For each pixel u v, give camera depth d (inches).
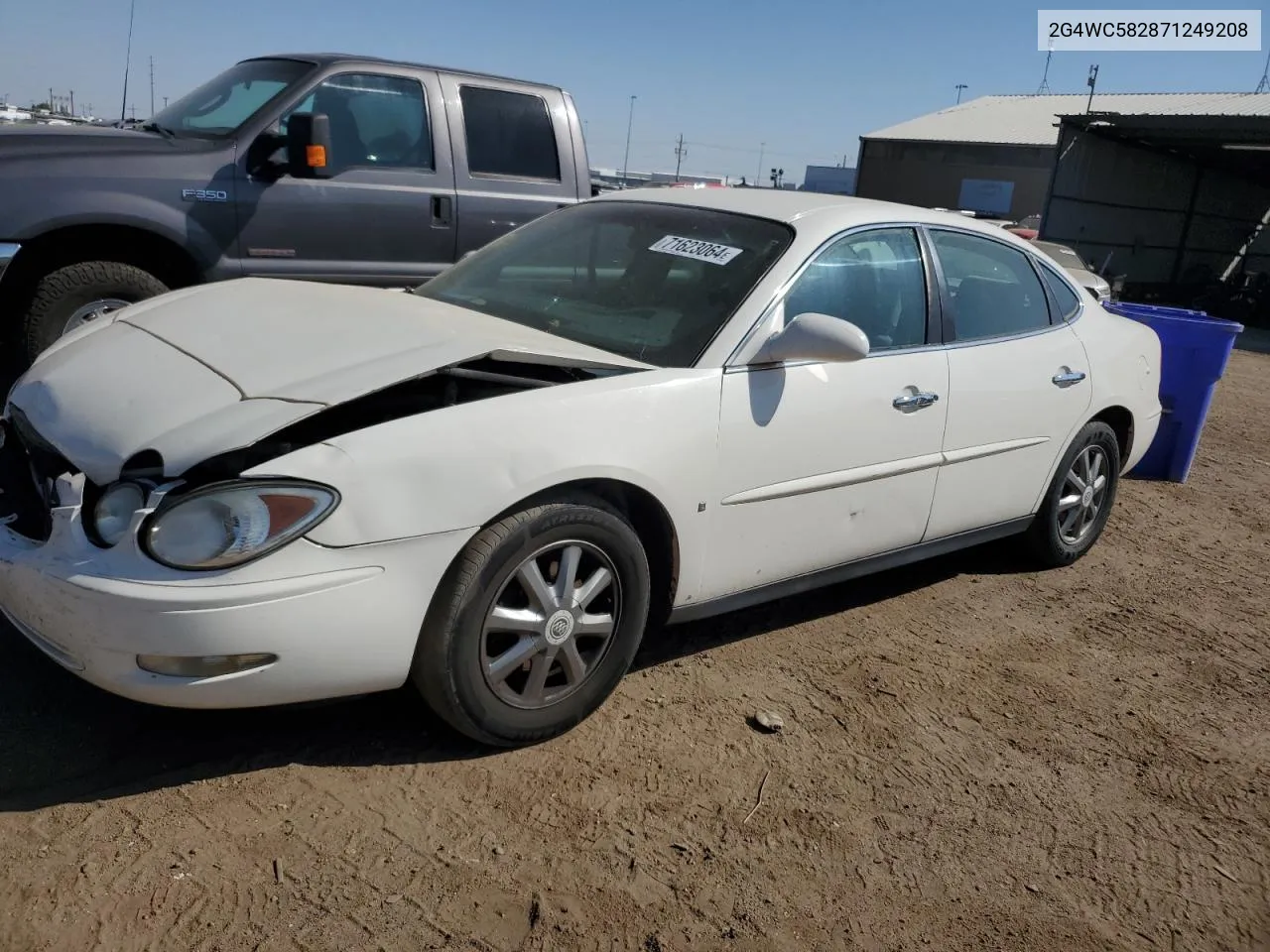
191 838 95.9
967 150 1376.7
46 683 117.9
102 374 114.4
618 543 115.4
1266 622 181.0
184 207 216.4
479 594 104.7
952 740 130.0
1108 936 99.3
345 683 100.8
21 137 204.4
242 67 256.4
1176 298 1067.3
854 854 106.1
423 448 100.7
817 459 134.8
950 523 161.8
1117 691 148.8
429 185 250.5
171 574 91.7
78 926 84.4
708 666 140.7
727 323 128.1
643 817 107.0
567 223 160.4
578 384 114.7
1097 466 192.1
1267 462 310.2
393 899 91.5
